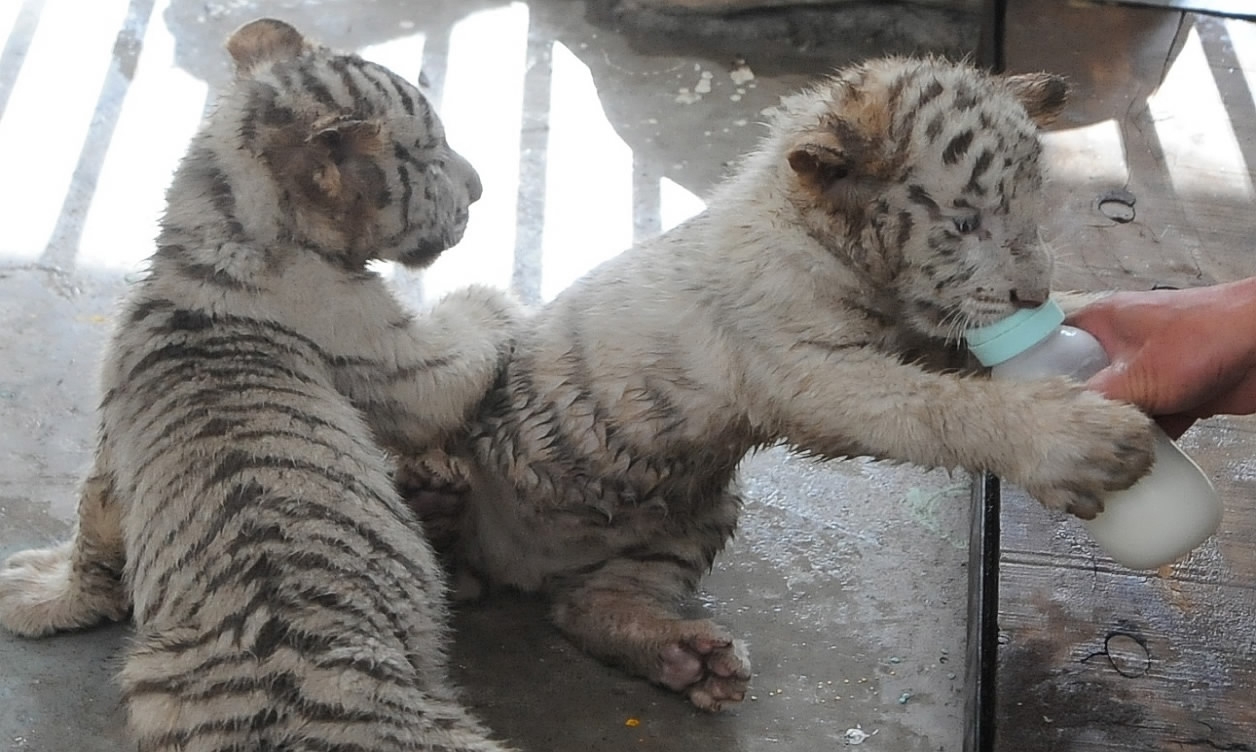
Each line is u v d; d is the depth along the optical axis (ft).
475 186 12.53
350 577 9.91
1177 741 10.47
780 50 21.16
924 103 9.85
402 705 9.36
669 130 19.38
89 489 11.73
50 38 20.25
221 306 11.19
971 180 9.61
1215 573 11.64
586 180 18.33
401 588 10.33
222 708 9.12
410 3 21.81
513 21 21.52
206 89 19.53
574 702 12.00
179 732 9.19
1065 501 9.76
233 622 9.47
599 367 11.44
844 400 10.30
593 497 11.87
